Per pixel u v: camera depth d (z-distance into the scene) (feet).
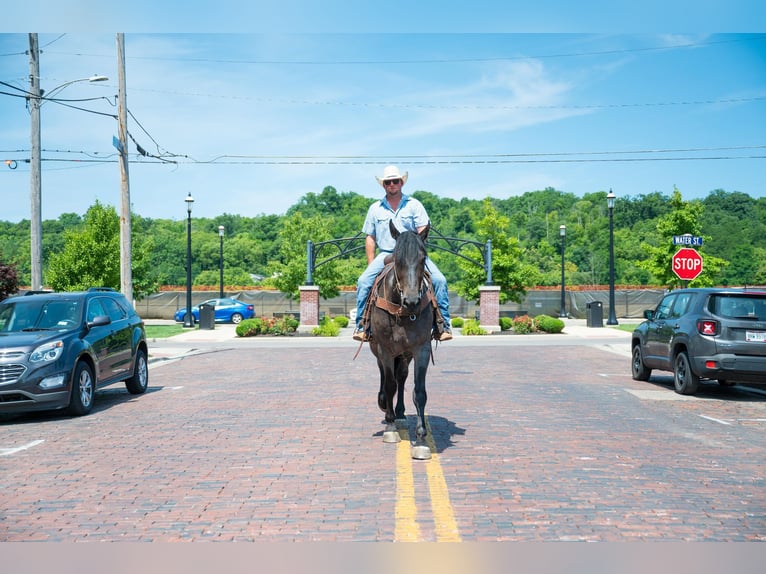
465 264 145.18
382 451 25.84
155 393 45.27
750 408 37.65
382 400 30.45
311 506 19.08
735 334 40.11
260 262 351.67
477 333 111.14
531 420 32.78
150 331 121.49
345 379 50.70
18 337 36.35
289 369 58.85
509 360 66.80
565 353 75.51
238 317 153.28
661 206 383.86
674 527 17.25
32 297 41.27
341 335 112.16
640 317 168.76
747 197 322.96
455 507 18.81
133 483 21.86
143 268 129.80
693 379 41.70
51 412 38.60
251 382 49.65
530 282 145.07
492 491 20.36
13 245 289.12
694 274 60.80
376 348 28.19
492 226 144.15
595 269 302.04
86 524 17.90
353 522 17.70
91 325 38.68
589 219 440.04
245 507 19.10
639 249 304.50
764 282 214.90
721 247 261.24
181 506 19.31
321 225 158.71
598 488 20.70
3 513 18.95
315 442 27.63
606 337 100.99
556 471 22.76
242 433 29.91
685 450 26.30
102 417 35.81
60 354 35.55
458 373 54.70
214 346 88.84
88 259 120.16
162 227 390.21
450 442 27.50
